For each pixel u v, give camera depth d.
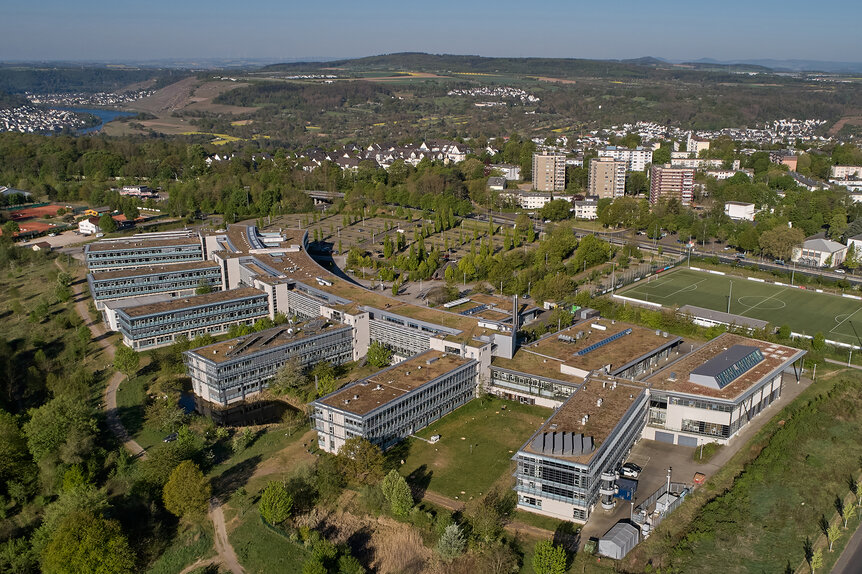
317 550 180.38
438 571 184.38
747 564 185.50
